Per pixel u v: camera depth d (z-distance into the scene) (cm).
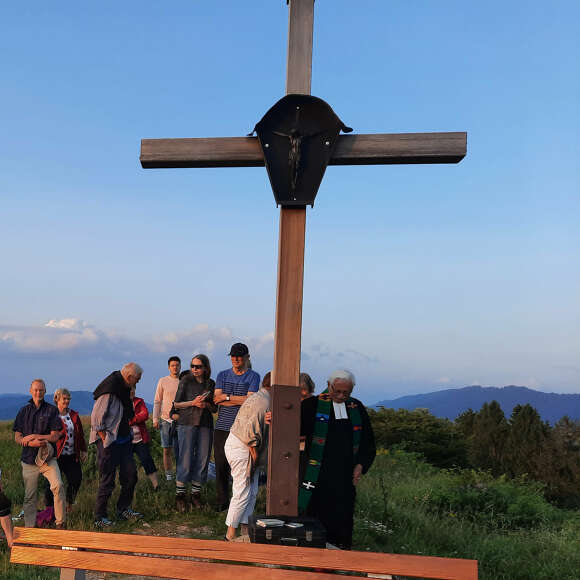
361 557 325
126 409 830
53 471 765
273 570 329
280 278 484
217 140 496
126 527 791
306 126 486
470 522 1090
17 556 352
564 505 1655
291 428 471
